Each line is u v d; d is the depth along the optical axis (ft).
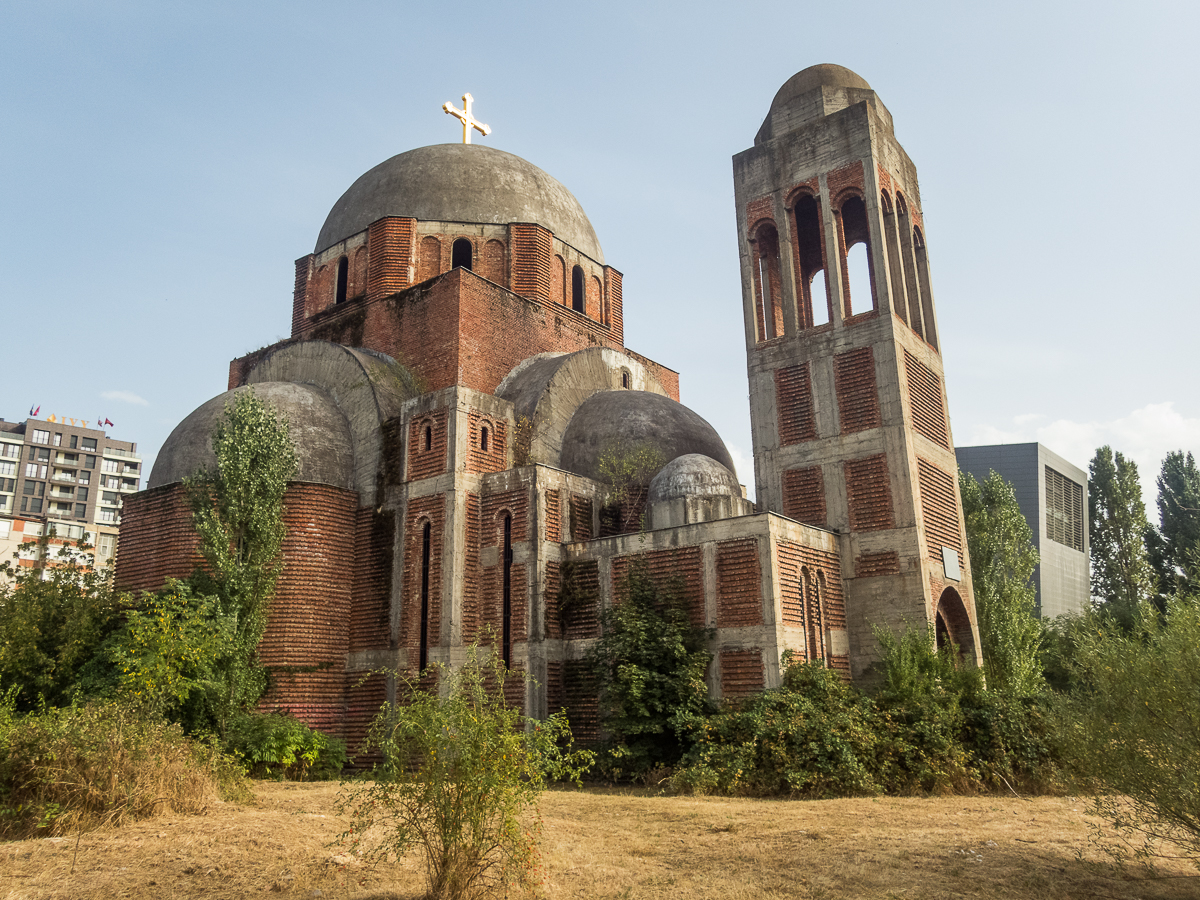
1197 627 32.09
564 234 118.32
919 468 83.66
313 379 98.48
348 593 85.10
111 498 435.94
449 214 111.04
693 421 97.86
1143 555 163.32
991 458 197.26
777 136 97.19
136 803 39.83
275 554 77.46
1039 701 63.82
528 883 30.07
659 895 30.01
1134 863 33.65
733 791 57.26
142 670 59.16
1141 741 31.04
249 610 74.18
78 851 34.14
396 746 30.94
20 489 410.93
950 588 83.76
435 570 80.69
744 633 69.56
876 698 66.08
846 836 39.45
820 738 58.85
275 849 34.86
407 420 87.15
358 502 88.53
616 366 105.70
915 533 78.43
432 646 78.84
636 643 69.82
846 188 90.68
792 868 33.58
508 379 99.60
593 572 78.64
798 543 74.54
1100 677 32.94
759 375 91.15
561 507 81.97
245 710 72.49
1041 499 193.36
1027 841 38.11
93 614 75.51
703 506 79.15
